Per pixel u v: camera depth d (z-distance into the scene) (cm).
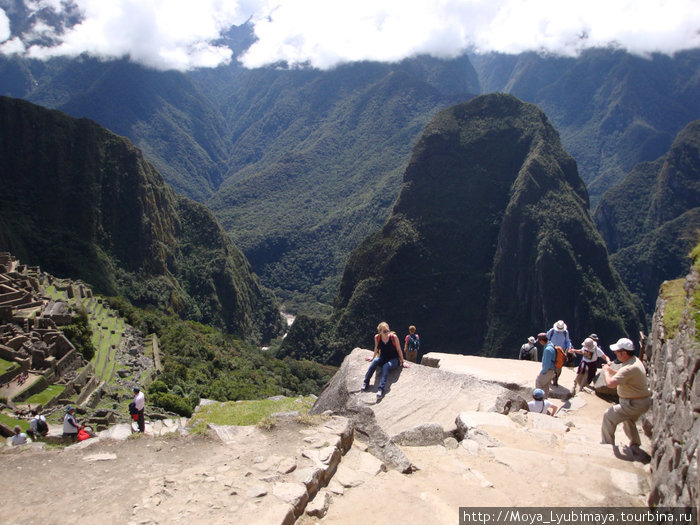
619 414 903
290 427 927
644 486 777
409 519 699
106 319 6059
